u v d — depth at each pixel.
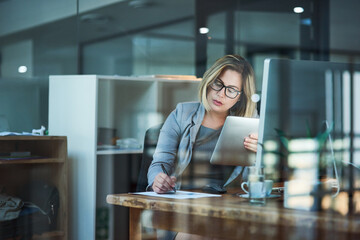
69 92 2.82
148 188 2.05
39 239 2.50
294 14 3.47
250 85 2.97
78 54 3.13
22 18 3.00
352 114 1.58
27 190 2.54
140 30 3.29
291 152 1.52
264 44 3.45
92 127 2.72
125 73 3.27
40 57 3.02
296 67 1.52
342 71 1.57
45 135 2.60
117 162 2.78
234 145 1.89
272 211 1.30
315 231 1.22
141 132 2.87
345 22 3.46
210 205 1.40
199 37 3.39
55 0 3.09
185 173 2.71
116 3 3.23
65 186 2.60
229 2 3.42
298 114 1.52
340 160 1.56
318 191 1.31
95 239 2.72
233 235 1.36
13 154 2.48
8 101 2.86
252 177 1.41
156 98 2.90
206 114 2.88
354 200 1.45
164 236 1.55
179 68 3.37
